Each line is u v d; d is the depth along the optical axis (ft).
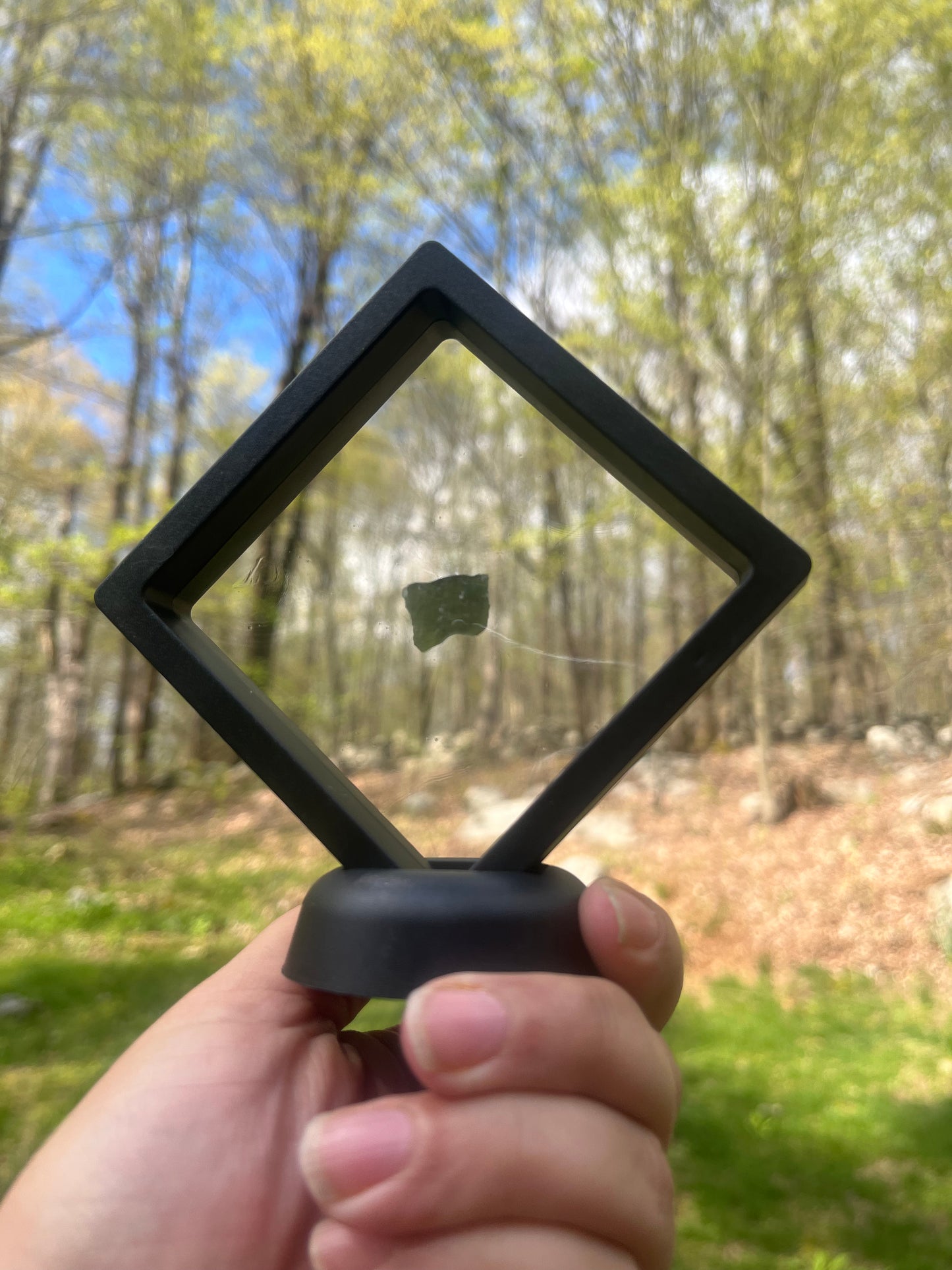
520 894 1.41
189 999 2.11
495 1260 1.26
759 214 17.70
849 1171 7.86
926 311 19.52
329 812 1.53
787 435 19.85
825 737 24.80
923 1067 9.87
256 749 1.53
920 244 18.25
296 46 21.44
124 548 19.43
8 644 32.96
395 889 1.40
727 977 12.94
